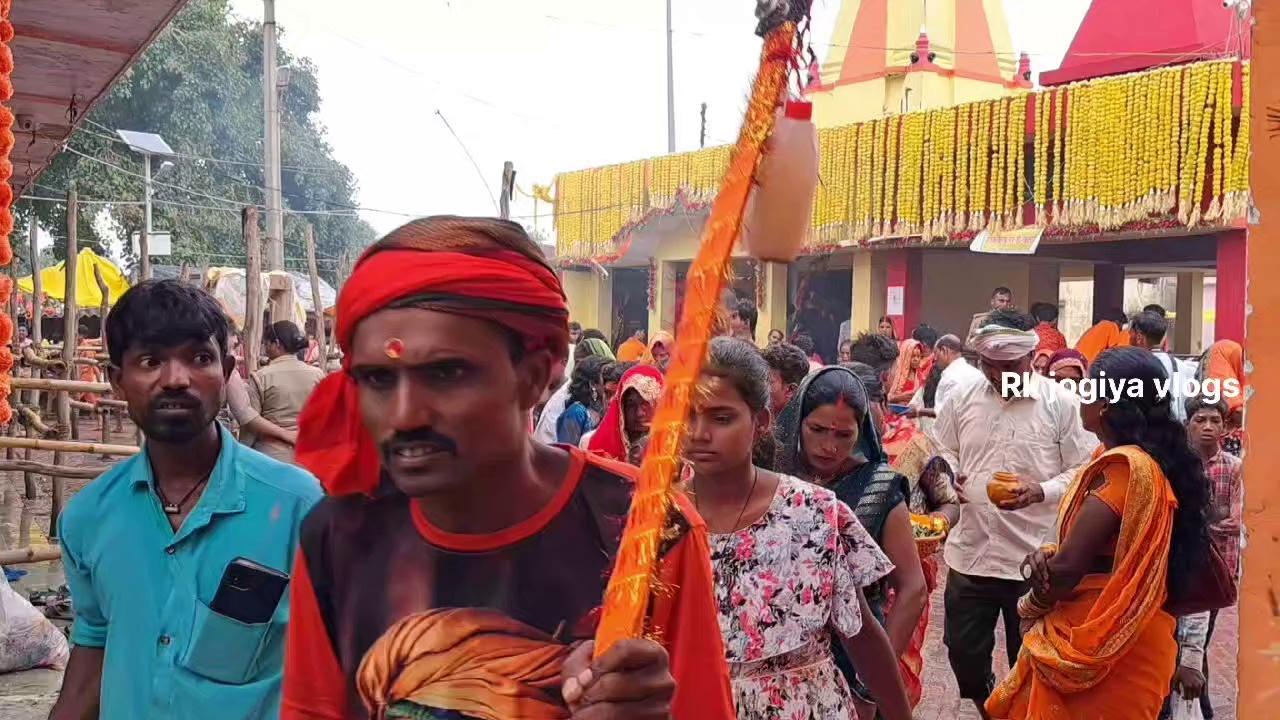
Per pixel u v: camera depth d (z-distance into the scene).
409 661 1.27
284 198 33.06
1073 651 3.21
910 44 16.95
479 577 1.27
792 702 2.52
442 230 1.19
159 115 26.03
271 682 2.05
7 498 9.83
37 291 9.99
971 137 13.21
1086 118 11.83
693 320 1.14
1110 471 3.24
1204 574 3.21
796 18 1.10
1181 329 19.28
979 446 4.81
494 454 1.21
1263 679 2.21
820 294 17.48
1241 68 10.48
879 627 2.67
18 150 9.12
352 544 1.33
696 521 1.36
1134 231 11.90
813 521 2.56
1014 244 12.72
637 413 4.13
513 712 1.24
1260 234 2.22
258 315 8.62
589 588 1.27
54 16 5.89
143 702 2.03
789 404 3.33
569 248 19.97
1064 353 5.28
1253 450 2.22
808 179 1.09
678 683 1.31
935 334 10.92
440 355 1.16
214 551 2.06
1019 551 4.66
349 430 1.31
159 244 16.28
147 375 2.05
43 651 4.93
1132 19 14.33
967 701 5.52
